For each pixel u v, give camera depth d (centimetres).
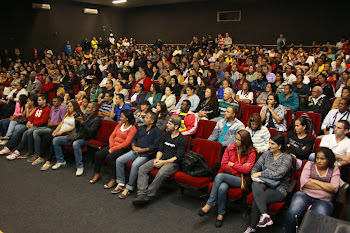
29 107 534
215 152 352
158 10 1750
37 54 1548
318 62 752
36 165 462
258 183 287
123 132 407
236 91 643
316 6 1252
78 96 604
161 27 1755
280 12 1345
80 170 428
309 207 267
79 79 920
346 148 330
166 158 363
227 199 303
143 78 741
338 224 204
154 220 313
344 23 1195
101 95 671
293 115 500
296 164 317
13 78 966
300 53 1026
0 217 321
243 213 324
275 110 443
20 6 1463
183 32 1667
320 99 491
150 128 392
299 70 583
